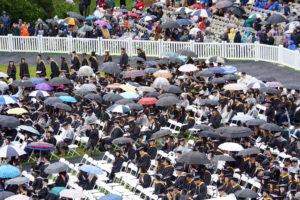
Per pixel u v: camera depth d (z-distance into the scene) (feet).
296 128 329.31
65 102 377.91
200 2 570.87
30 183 295.48
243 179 279.69
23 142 334.44
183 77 395.75
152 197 268.82
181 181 271.49
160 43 488.44
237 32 481.87
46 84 389.19
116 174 298.15
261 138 319.06
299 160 292.81
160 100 347.56
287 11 522.06
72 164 309.01
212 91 371.97
